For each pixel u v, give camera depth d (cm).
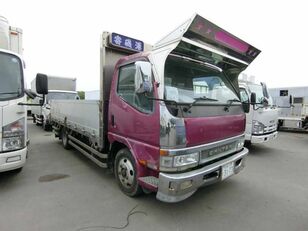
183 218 288
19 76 354
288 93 1128
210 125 287
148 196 348
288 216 298
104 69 382
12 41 420
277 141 893
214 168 282
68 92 1207
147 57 293
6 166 330
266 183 417
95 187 384
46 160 554
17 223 271
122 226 267
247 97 607
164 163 253
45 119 1073
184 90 292
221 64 371
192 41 275
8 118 333
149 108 278
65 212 299
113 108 360
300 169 510
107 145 393
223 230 263
